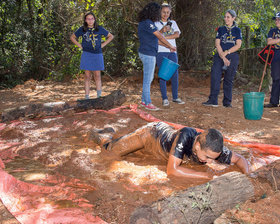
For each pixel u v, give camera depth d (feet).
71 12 37.52
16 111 18.15
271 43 22.03
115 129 16.99
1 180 9.98
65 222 7.96
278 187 8.86
